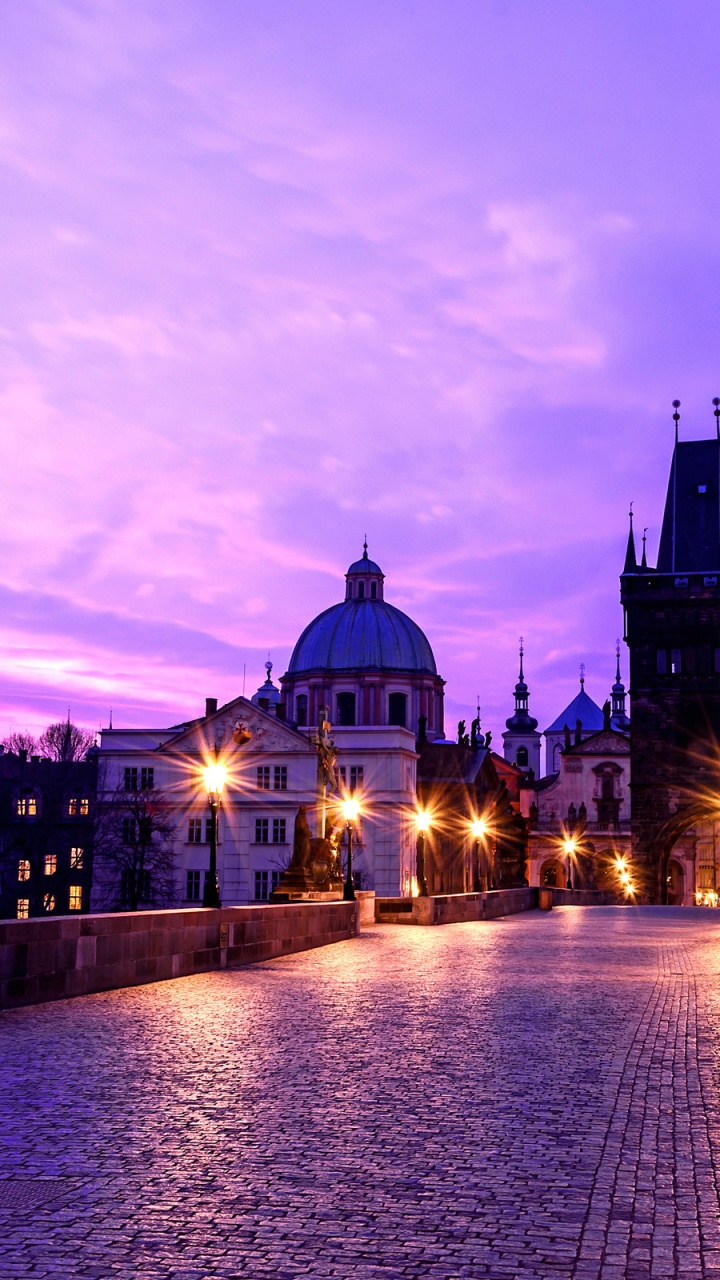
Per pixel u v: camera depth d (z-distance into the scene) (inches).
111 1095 547.2
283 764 4116.6
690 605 4224.9
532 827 6033.5
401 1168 431.2
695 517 4377.5
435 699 5733.3
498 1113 522.0
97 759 4220.0
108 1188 402.9
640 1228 370.6
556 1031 757.9
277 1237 359.6
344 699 5551.2
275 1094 555.5
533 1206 390.6
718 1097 560.1
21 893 4357.8
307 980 1067.9
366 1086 577.0
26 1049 668.7
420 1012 845.8
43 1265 335.3
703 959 1332.4
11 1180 410.6
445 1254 347.6
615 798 6077.8
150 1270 333.1
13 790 4404.5
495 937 1737.2
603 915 2709.2
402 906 2101.4
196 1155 445.1
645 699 4234.7
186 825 4146.2
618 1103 544.7
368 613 5679.1
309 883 1996.8
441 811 4918.8
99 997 918.4
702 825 5861.2
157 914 1053.8
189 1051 668.7
